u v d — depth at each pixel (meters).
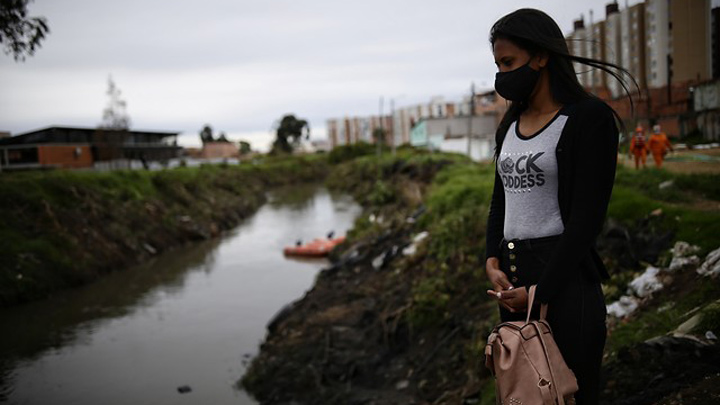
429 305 8.08
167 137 49.91
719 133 14.26
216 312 12.44
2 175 18.72
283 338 9.59
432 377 6.64
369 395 6.96
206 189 32.41
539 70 1.88
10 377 8.98
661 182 8.28
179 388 8.32
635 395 3.44
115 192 21.98
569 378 1.72
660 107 15.99
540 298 1.78
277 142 95.56
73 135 35.47
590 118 1.76
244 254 19.78
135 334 11.07
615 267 6.04
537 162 1.85
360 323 9.15
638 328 4.32
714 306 3.70
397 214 17.31
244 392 8.10
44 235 16.06
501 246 2.07
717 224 5.32
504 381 1.72
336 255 17.66
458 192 12.42
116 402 7.96
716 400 2.87
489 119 51.56
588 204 1.74
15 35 10.44
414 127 66.00
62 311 12.86
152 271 17.36
